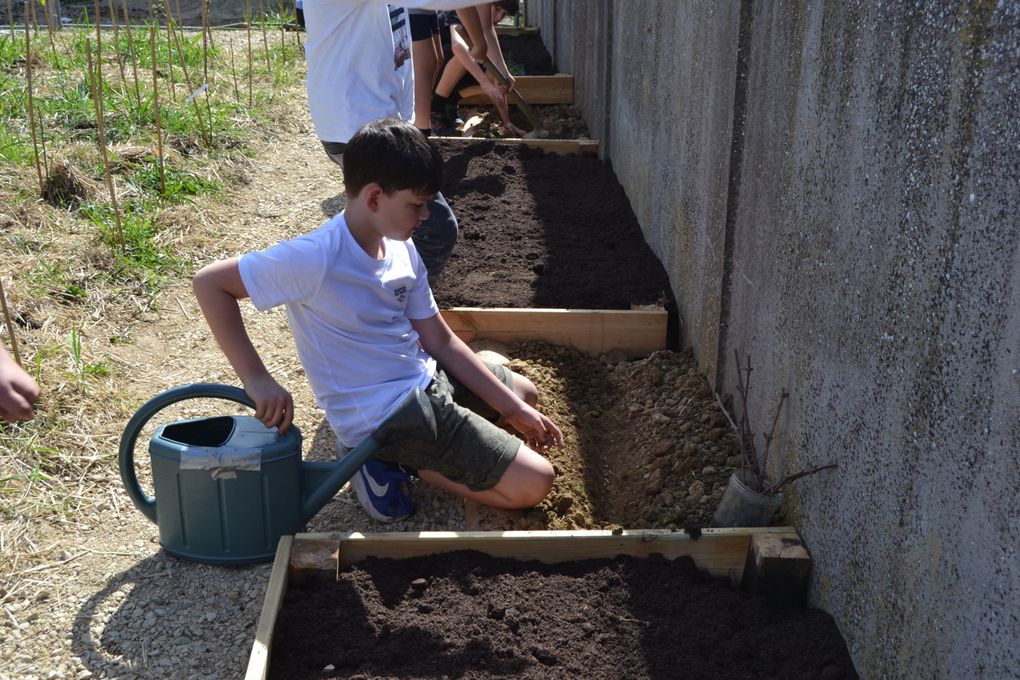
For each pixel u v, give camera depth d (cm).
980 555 180
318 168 657
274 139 693
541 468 305
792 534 278
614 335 424
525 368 389
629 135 575
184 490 280
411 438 288
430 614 260
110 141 614
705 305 386
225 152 641
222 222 560
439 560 279
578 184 614
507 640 250
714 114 372
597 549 282
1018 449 168
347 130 380
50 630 270
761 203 316
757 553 270
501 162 646
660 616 261
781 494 285
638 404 384
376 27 374
